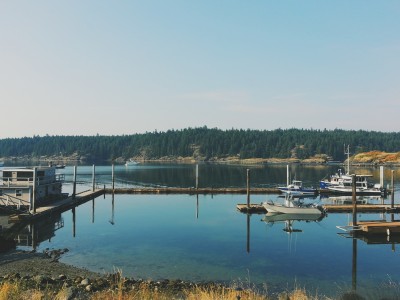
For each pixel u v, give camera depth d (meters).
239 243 34.34
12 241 32.03
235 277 24.48
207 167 181.62
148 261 28.20
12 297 13.12
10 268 24.97
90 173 143.12
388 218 48.06
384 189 73.94
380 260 28.64
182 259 28.80
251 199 67.81
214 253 30.67
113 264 27.31
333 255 30.17
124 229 41.09
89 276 23.58
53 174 56.34
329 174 131.38
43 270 24.66
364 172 138.88
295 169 162.88
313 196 74.25
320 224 43.97
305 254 30.45
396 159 183.88
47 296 14.53
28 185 47.31
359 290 21.61
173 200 66.56
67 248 32.28
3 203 46.50
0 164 194.12
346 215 50.81
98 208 56.97
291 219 47.47
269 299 18.58
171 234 38.41
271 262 28.08
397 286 22.30
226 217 48.91
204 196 72.19
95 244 33.94
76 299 16.95
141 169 168.25
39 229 41.12
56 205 50.72
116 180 109.00
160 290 20.02
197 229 41.06
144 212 53.22
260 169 163.00
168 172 145.25
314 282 23.52
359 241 35.03
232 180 108.62
